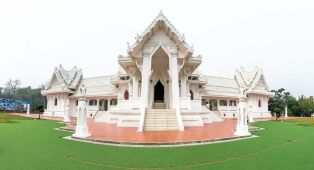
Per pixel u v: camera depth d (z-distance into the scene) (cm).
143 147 1141
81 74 5134
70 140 1348
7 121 2702
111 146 1165
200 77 4144
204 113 2544
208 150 1073
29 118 3562
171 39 2153
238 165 823
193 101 2317
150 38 2152
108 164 828
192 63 2622
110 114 2602
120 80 3897
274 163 852
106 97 4412
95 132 1661
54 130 1889
